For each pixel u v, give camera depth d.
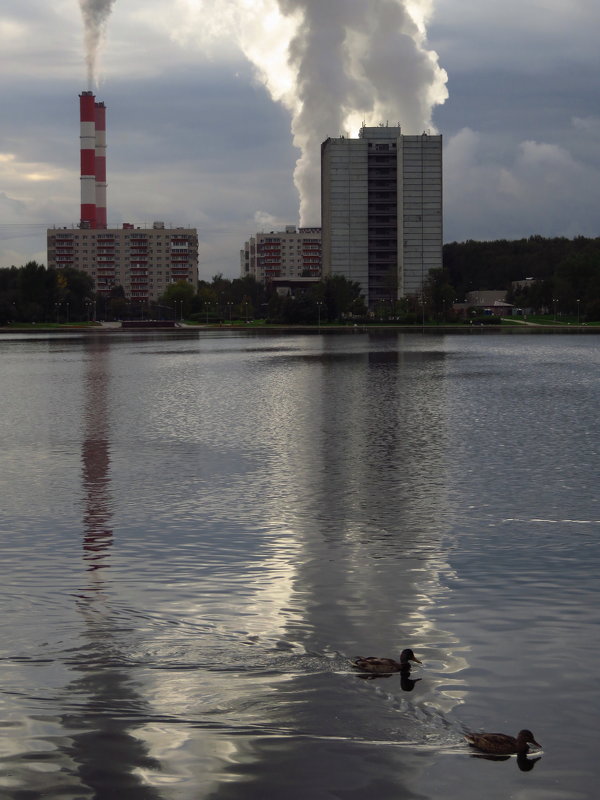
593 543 27.78
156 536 29.00
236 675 17.69
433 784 14.04
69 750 15.00
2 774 14.41
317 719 15.89
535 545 27.59
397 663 17.97
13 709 16.33
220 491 36.00
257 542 28.14
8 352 155.62
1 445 49.12
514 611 21.45
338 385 83.69
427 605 21.92
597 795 13.74
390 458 43.44
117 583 23.83
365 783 14.08
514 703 16.53
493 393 75.19
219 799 13.73
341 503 33.62
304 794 13.84
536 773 14.30
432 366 108.31
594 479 37.84
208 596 22.62
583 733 15.46
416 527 29.97
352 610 21.53
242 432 53.03
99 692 16.95
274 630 20.17
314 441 49.09
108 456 45.03
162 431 54.03
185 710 16.25
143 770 14.45
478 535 28.88
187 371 104.38
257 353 140.38
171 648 19.03
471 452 45.00
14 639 19.56
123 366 114.81
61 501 34.50
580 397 71.62
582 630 20.16
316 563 25.70
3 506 33.72
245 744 15.12
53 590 23.19
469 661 18.39
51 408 67.69
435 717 15.99
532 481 37.53
